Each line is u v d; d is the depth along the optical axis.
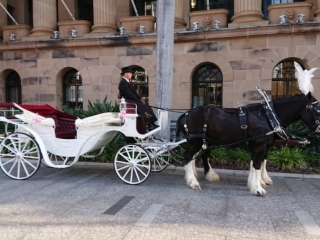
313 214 4.79
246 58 12.53
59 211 4.84
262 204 5.25
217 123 5.95
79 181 6.84
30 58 15.21
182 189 6.17
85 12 16.86
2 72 15.70
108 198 5.53
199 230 4.11
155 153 6.72
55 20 15.77
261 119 5.77
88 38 14.12
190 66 13.23
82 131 6.75
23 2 17.48
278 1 13.93
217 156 8.41
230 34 12.47
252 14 12.55
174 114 13.25
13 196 5.67
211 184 6.62
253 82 12.49
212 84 13.52
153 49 13.66
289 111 5.78
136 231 4.06
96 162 8.72
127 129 6.49
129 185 6.48
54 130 6.97
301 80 5.73
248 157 8.30
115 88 14.22
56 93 15.02
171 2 8.34
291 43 12.02
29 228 4.16
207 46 12.98
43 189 6.15
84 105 14.65
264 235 3.97
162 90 8.45
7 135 7.68
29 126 7.10
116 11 15.35
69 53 14.72
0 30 15.96
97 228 4.16
